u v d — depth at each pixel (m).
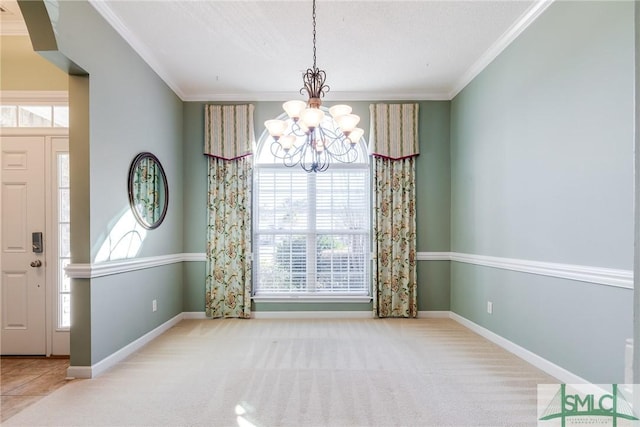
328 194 4.39
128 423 1.93
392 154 4.30
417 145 4.30
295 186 4.39
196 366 2.72
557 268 2.42
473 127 3.72
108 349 2.71
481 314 3.54
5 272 2.96
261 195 4.39
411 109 4.30
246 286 4.24
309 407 2.09
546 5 2.53
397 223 4.30
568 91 2.35
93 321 2.53
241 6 2.60
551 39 2.51
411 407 2.08
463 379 2.46
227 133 4.30
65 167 2.97
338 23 2.81
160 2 2.55
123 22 2.80
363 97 4.35
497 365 2.71
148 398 2.21
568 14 2.34
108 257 2.72
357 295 4.30
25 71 2.97
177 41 3.09
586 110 2.19
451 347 3.15
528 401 2.14
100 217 2.62
